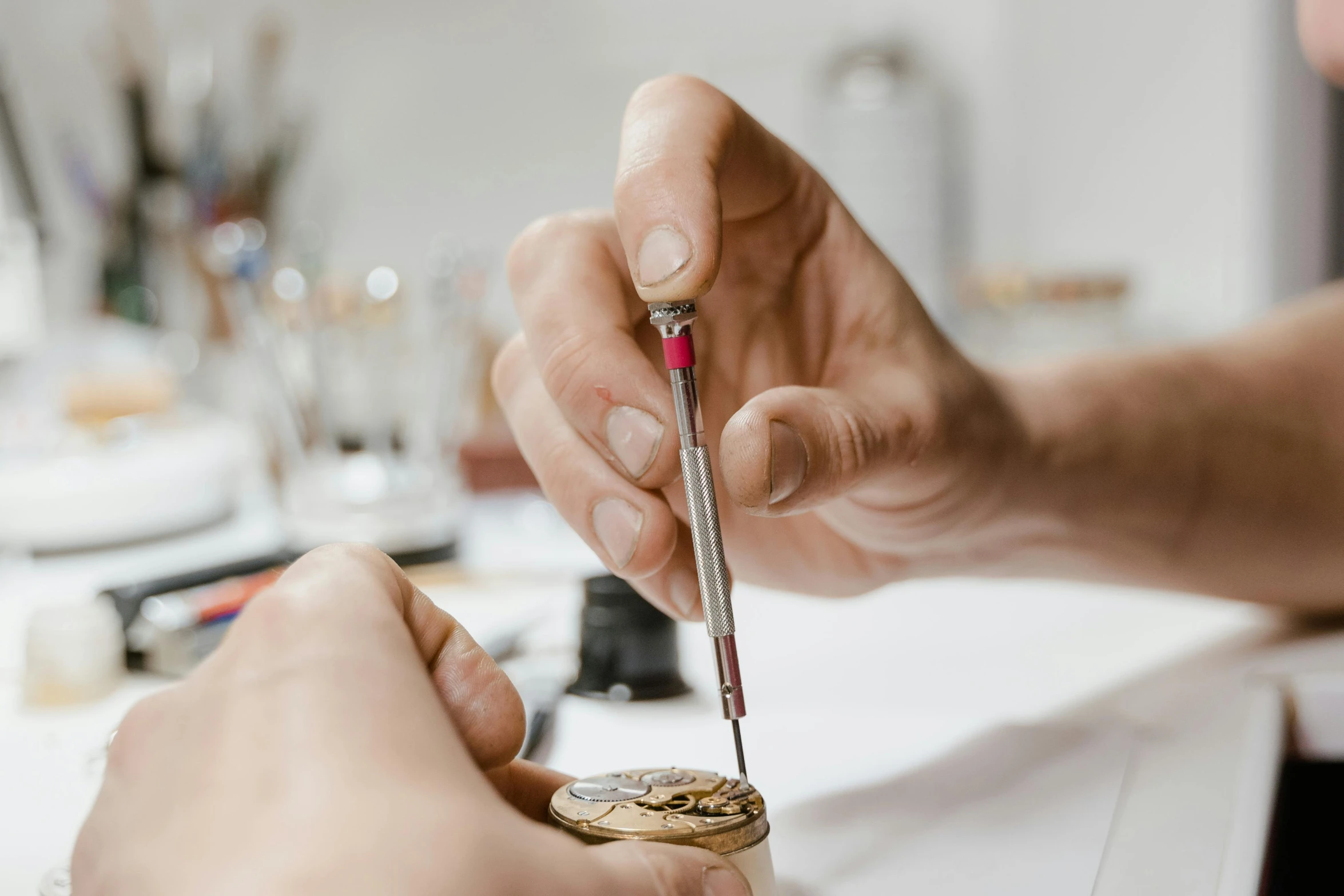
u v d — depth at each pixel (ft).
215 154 4.34
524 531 2.97
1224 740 1.65
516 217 4.66
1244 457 1.98
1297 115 3.86
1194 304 4.06
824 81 4.24
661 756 1.69
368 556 1.33
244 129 4.62
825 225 1.65
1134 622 2.08
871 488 1.68
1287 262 3.94
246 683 1.24
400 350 3.34
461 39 4.60
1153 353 2.05
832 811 1.56
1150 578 2.01
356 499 2.60
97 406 3.15
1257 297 3.96
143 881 1.19
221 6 4.72
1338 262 3.95
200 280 4.11
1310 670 1.81
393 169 4.71
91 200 4.42
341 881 1.16
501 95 4.60
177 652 2.02
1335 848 1.71
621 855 1.26
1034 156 4.18
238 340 3.60
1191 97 3.97
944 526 1.79
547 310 1.56
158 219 4.33
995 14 4.15
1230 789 1.54
